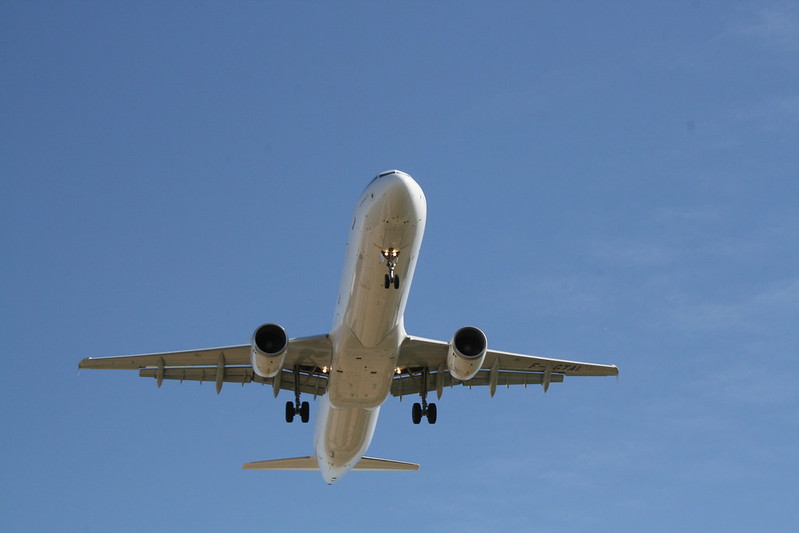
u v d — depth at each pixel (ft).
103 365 313.32
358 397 296.92
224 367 318.86
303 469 379.96
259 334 285.64
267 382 326.65
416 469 372.38
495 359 325.83
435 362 319.27
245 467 377.50
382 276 267.18
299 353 303.48
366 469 372.99
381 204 259.60
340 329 287.07
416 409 330.75
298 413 313.12
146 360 313.12
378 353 284.41
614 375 330.95
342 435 317.83
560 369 331.77
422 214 263.90
